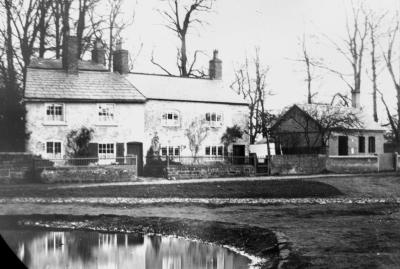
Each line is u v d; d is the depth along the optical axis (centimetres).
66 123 3706
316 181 3156
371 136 5059
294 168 4034
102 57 4291
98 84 3941
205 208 2214
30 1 4306
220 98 4394
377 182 3180
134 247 1488
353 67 5784
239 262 1290
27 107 3616
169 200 2483
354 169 4266
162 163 3794
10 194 2614
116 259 1330
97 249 1455
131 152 3919
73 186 2934
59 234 1680
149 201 2442
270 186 2952
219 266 1252
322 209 2175
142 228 1772
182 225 1769
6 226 1808
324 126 4525
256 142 5428
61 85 3812
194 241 1580
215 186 2948
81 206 2267
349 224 1711
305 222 1772
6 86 4006
